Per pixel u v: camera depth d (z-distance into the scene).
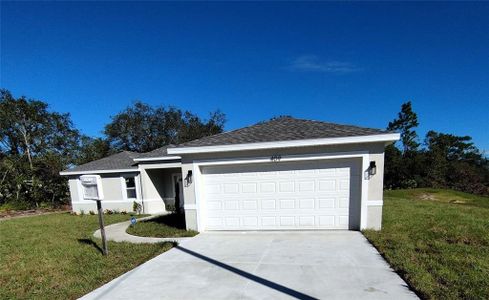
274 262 5.90
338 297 4.28
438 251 6.23
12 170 22.91
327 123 9.70
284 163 8.74
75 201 18.19
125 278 5.41
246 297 4.40
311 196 8.63
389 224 9.00
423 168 28.28
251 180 8.96
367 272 5.19
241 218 9.05
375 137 7.84
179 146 9.06
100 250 7.48
